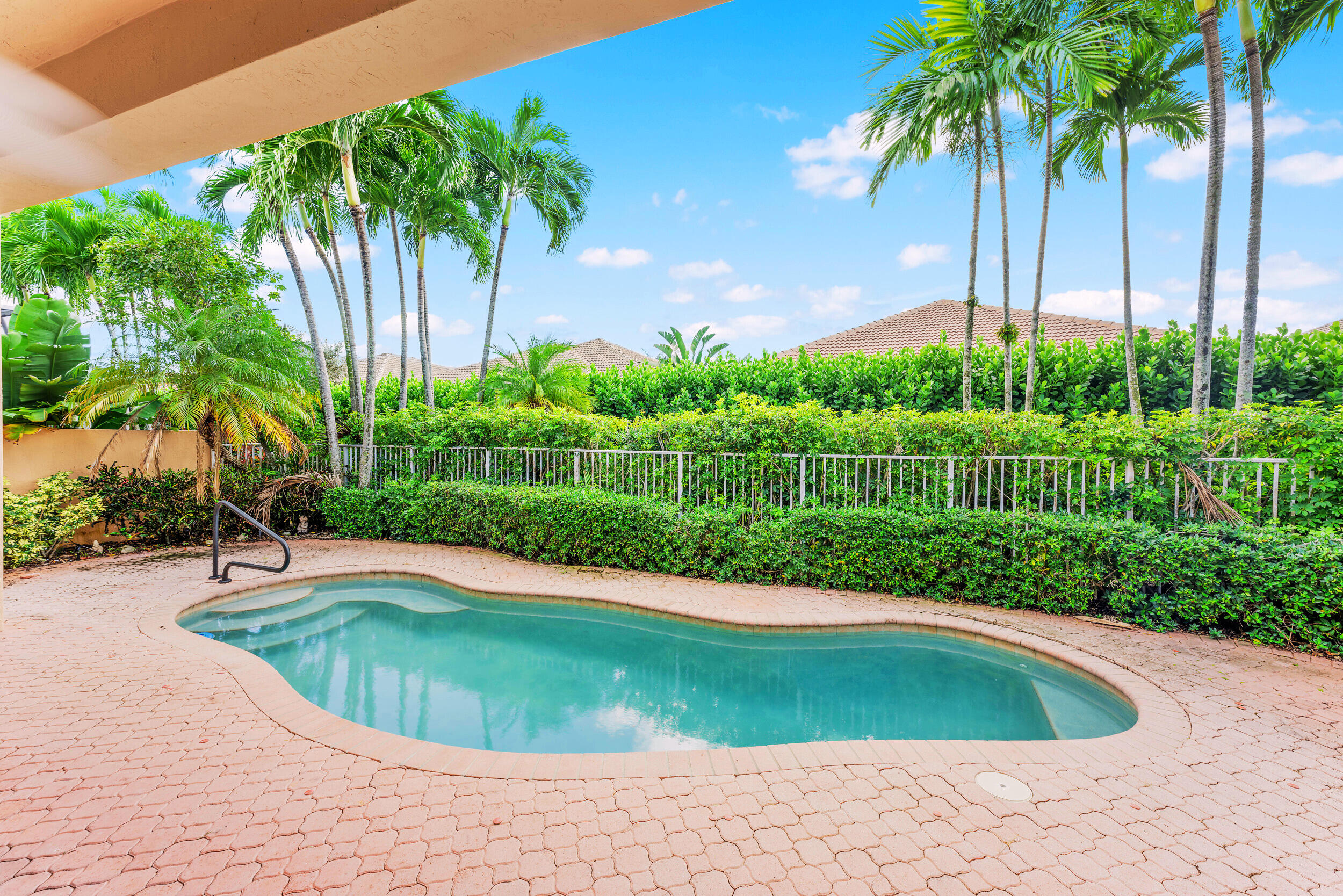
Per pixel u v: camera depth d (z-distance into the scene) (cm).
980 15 884
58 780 308
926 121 923
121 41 202
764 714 429
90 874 241
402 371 1435
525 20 158
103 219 1206
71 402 888
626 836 264
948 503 724
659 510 766
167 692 418
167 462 1048
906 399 1150
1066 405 1061
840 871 242
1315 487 568
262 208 1076
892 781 307
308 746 344
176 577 749
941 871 241
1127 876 239
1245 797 293
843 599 642
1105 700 436
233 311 960
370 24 157
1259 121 752
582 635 591
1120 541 559
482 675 504
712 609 609
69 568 798
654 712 436
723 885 234
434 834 266
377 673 508
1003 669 498
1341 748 341
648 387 1427
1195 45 894
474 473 1105
